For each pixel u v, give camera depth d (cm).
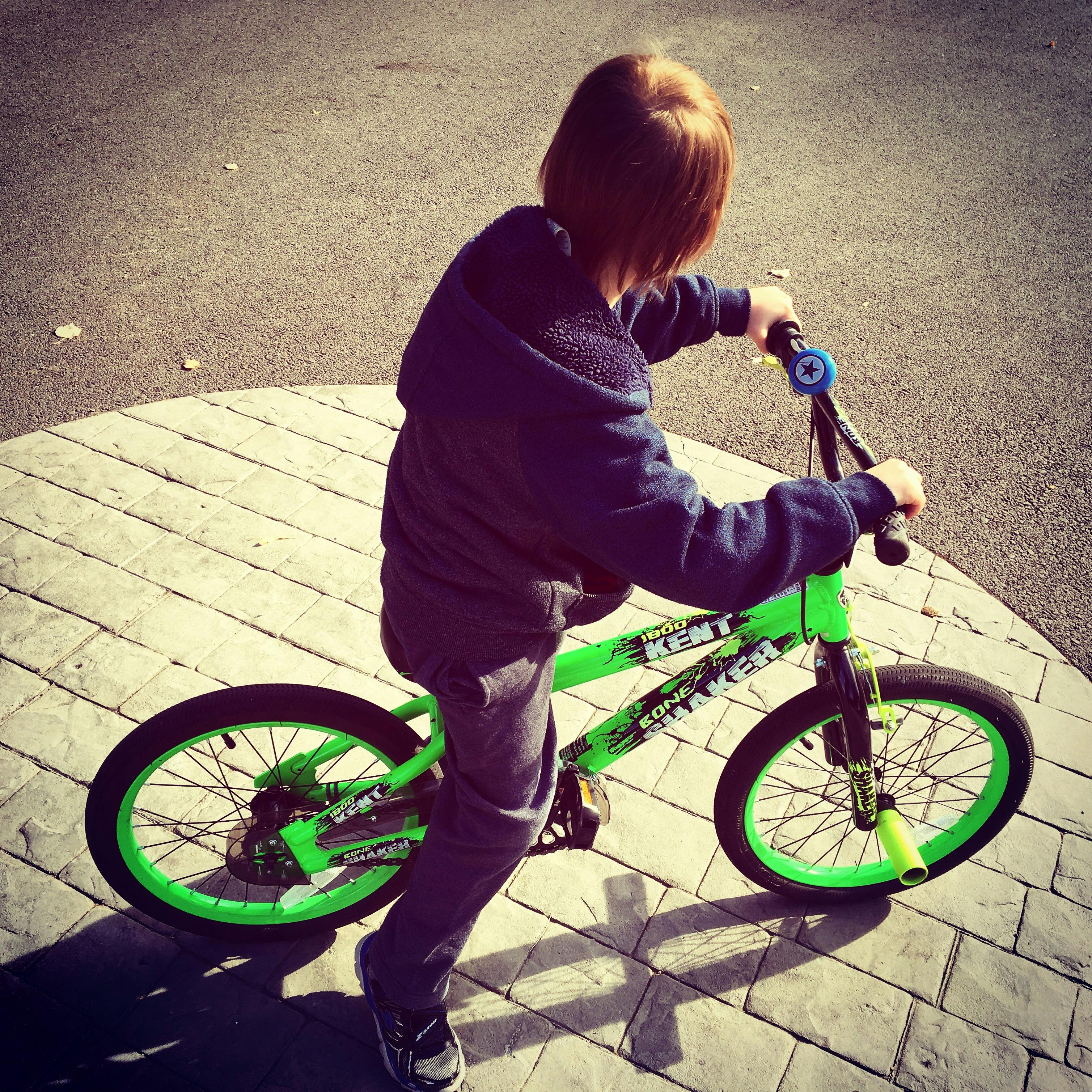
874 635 311
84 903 236
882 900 245
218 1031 215
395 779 196
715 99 117
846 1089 211
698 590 127
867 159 581
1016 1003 226
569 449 120
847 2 779
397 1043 202
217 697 190
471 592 139
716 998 225
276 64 667
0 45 677
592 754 206
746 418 399
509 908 240
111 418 383
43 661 290
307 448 373
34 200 519
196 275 470
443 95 634
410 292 464
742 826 220
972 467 378
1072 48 712
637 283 130
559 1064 213
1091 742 282
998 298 473
